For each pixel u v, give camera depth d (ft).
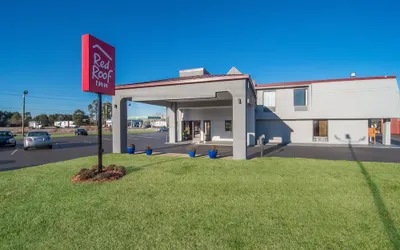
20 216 14.46
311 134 65.46
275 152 46.16
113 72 27.58
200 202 16.72
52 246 11.09
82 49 23.88
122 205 16.22
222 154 42.42
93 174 23.80
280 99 66.85
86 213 14.87
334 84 62.34
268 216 14.24
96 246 11.07
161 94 41.22
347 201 16.72
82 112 267.59
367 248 10.80
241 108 35.58
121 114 44.83
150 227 12.92
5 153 47.55
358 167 28.86
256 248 10.80
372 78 59.62
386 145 57.93
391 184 20.97
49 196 18.22
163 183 21.81
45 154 45.80
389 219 13.76
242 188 20.06
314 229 12.56
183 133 77.51
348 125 62.28
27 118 272.51
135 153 44.14
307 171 26.63
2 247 11.00
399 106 57.31
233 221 13.58
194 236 11.91
